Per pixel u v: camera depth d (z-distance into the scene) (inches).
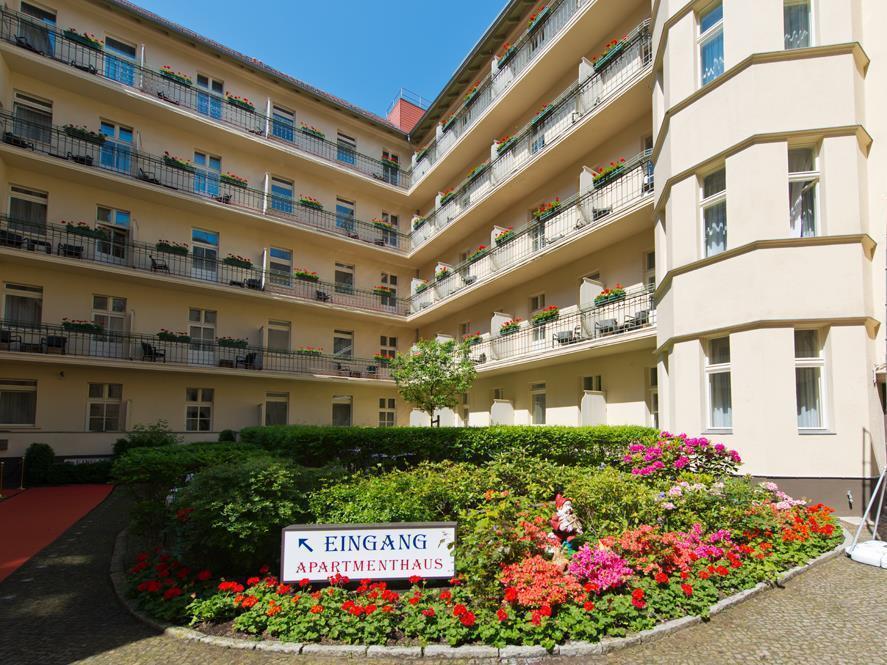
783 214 336.8
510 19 795.4
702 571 194.2
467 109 893.2
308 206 920.3
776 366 328.8
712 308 365.7
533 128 722.2
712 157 373.4
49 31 658.8
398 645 159.2
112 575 233.0
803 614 177.3
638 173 534.3
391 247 1029.8
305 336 925.2
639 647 157.4
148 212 768.3
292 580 193.0
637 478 280.1
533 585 170.6
